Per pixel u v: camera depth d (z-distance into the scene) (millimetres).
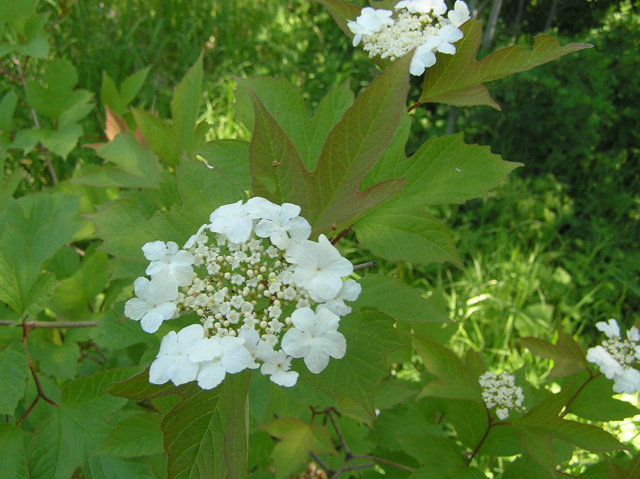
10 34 461
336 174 208
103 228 238
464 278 774
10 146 434
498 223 851
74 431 273
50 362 340
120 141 347
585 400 338
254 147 202
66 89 458
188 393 189
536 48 238
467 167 251
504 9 833
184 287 204
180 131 339
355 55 996
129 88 487
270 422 349
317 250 195
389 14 255
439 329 392
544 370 635
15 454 270
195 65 333
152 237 239
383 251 249
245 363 178
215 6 1038
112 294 385
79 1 816
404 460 378
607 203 902
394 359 386
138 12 951
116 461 270
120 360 379
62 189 429
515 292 763
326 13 1113
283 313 223
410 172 259
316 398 280
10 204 327
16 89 683
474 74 250
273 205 201
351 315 222
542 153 951
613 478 274
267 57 1029
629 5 847
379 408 338
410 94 875
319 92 964
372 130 201
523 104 848
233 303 202
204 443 188
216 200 242
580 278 790
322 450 347
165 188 289
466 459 364
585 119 845
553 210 892
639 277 833
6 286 284
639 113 900
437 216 836
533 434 293
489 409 331
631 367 333
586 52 810
